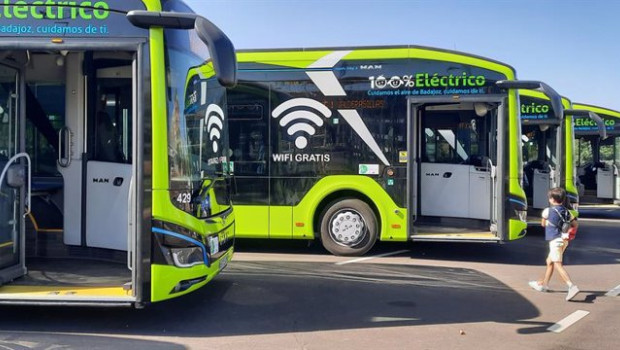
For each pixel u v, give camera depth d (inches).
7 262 211.8
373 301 252.7
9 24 192.7
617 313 238.4
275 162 354.0
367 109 347.6
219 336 203.6
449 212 393.4
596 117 445.4
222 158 240.7
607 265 346.6
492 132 358.3
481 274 311.3
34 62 253.8
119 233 242.7
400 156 345.4
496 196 344.8
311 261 342.0
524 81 336.5
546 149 500.4
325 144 350.6
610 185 633.0
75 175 250.5
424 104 361.7
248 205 356.5
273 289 271.7
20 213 219.8
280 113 354.0
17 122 216.1
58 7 192.9
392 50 346.6
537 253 378.6
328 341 199.5
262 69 355.3
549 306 248.7
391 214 346.9
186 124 203.6
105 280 214.4
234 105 356.8
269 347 192.5
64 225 252.5
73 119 250.2
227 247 231.1
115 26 192.1
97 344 192.9
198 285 203.6
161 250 190.1
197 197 204.5
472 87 340.8
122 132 244.8
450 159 398.9
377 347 193.5
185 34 207.0
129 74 244.4
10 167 210.8
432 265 334.3
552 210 273.1
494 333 210.2
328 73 350.3
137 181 190.4
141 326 213.8
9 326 211.5
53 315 225.5
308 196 352.2
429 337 204.8
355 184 348.2
